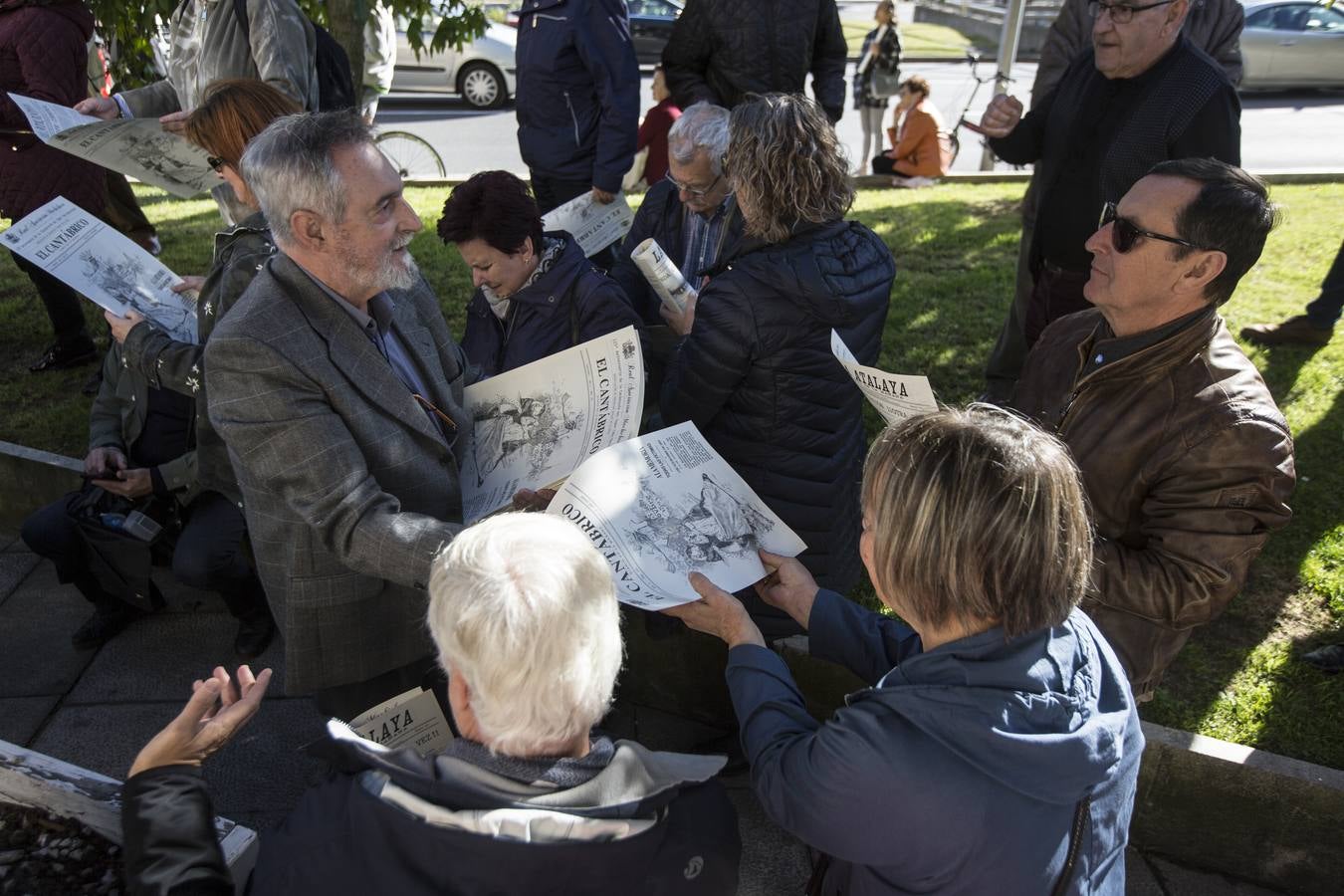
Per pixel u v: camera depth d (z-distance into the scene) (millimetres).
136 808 1234
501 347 2797
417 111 12961
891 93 10000
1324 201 7121
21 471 3502
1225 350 1737
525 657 1088
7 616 3213
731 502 1850
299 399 1715
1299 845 2254
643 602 1606
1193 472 1681
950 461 1162
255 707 1392
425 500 1937
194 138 2180
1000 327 4918
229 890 1202
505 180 2578
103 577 2879
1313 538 3279
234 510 2869
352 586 1888
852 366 1810
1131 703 1264
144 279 2527
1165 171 1728
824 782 1180
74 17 3936
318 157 1664
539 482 2055
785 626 2438
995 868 1132
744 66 4672
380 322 1994
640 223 3324
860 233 2209
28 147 3990
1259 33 13492
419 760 1141
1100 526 1840
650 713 2906
